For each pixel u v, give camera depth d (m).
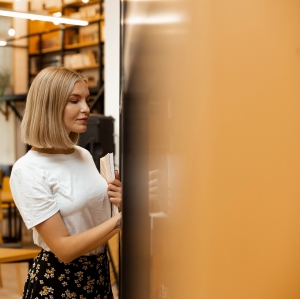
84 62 9.72
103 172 1.86
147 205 0.89
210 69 0.71
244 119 0.69
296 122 0.68
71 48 10.11
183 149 0.77
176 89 0.78
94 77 9.78
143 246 0.91
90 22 9.45
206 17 0.71
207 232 0.72
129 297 0.97
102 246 1.82
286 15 0.67
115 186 1.82
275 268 0.69
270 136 0.68
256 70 0.68
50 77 1.73
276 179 0.69
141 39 0.91
